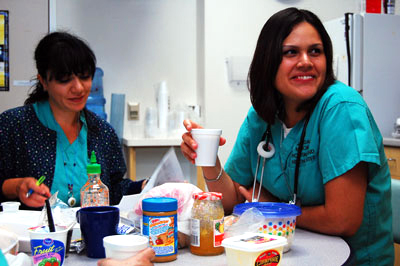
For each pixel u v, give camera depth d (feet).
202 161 3.98
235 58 10.89
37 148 5.79
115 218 3.33
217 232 3.31
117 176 6.37
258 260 2.87
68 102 5.59
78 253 3.39
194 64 11.67
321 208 4.07
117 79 11.14
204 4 10.91
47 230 3.07
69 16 10.75
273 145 4.75
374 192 4.41
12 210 4.20
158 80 11.43
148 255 2.74
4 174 5.83
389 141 8.68
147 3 11.27
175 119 10.89
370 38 10.09
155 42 11.38
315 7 11.57
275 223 3.40
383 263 4.49
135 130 11.20
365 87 10.13
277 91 4.61
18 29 10.10
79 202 5.83
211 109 11.01
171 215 3.17
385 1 10.62
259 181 5.04
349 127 4.02
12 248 3.05
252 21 11.18
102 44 11.01
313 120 4.33
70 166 5.84
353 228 3.96
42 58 5.51
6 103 10.12
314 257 3.27
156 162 11.30
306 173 4.37
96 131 6.12
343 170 3.92
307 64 4.18
